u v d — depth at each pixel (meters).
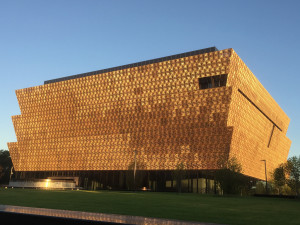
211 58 99.56
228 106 93.81
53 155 128.00
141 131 108.06
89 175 117.88
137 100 111.75
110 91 118.94
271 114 139.38
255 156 120.19
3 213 9.44
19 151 138.62
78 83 127.75
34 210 9.89
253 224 19.78
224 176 64.50
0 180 153.88
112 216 9.23
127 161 108.62
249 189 97.00
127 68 118.25
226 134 92.38
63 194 50.84
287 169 74.81
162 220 8.77
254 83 115.44
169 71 107.19
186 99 101.56
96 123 119.62
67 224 8.41
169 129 102.50
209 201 41.91
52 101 133.75
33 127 136.62
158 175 101.50
